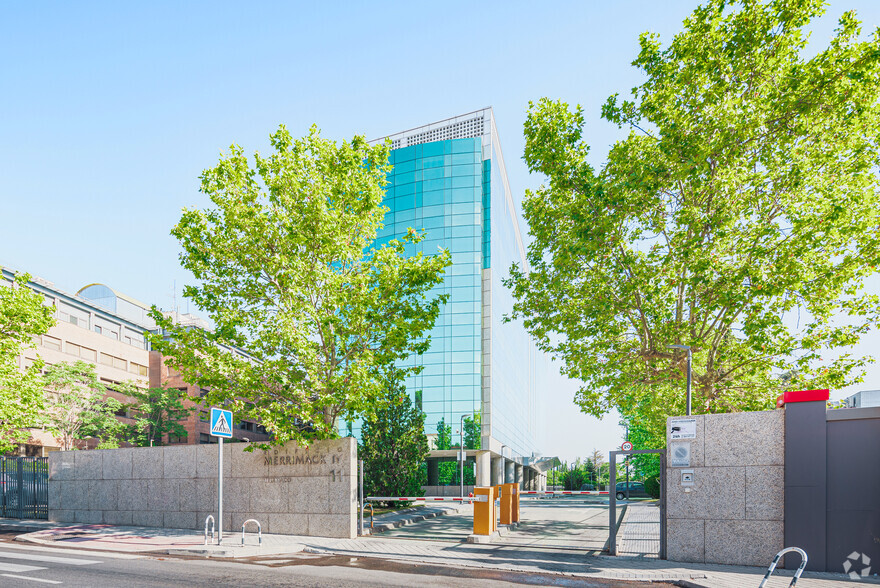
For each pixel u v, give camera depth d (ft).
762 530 34.68
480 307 195.83
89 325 203.10
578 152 59.82
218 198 53.72
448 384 189.98
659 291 57.26
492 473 202.49
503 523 60.80
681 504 37.29
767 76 54.85
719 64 55.01
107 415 163.02
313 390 51.19
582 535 52.85
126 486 61.41
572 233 59.98
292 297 51.85
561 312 64.69
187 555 40.34
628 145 58.29
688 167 51.80
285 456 53.78
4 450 71.82
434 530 57.26
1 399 63.16
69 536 50.44
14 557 38.29
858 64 47.75
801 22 51.93
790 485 34.04
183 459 58.80
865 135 53.57
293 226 52.39
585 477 277.23
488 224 204.85
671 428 38.24
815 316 56.49
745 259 51.70
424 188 208.44
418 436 99.35
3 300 66.49
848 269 51.70
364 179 54.80
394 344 53.36
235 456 55.93
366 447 95.71
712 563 35.81
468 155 207.51
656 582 31.19
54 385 153.89
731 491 35.91
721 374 60.85
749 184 53.57
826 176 54.49
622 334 64.08
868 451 32.45
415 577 31.65
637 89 58.39
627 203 56.29
